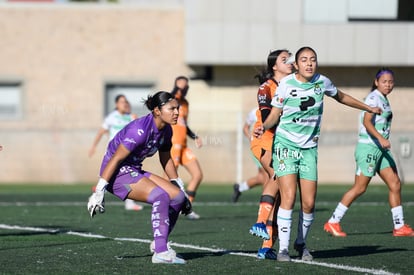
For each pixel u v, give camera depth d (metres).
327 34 89.94
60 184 84.75
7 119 91.56
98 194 26.69
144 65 93.50
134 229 39.38
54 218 45.41
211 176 87.19
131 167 27.73
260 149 31.20
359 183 37.31
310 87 27.39
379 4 91.06
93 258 28.89
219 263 27.64
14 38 93.06
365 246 33.19
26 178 89.00
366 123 36.59
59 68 93.19
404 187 79.00
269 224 29.77
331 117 88.50
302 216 28.55
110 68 93.38
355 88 93.38
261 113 29.66
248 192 70.38
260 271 25.88
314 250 31.81
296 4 89.44
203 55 89.50
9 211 50.09
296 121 27.55
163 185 27.81
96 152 89.19
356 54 90.19
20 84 93.00
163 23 93.44
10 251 30.89
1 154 88.94
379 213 49.59
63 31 93.38
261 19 89.38
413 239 35.97
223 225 41.94
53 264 27.41
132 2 102.75
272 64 30.95
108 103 94.25
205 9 89.31
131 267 26.66
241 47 89.38
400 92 92.88
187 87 47.22
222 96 92.88
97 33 93.44
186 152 47.34
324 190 72.81
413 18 91.88
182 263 27.52
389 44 90.38
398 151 86.88
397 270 26.27
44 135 89.94
